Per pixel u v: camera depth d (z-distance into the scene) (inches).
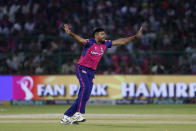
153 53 2407.7
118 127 1165.1
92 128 1131.3
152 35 2731.3
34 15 2960.1
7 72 2488.9
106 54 2400.3
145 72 2423.7
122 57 2443.4
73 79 2421.3
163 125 1238.9
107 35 2716.5
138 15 2933.1
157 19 2901.1
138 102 2405.3
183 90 2395.4
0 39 2481.5
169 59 2413.9
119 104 2404.0
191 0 3046.3
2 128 1147.9
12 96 2444.6
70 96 2426.2
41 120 1466.5
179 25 2864.2
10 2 3031.5
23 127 1179.9
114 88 2412.6
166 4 3016.7
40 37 2459.4
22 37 2490.2
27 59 2465.6
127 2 3029.0
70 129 1106.1
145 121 1406.3
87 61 1179.9
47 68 2450.8
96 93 2412.6
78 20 2903.5
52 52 2482.8
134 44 2508.6
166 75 2393.0
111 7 3004.4
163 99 2396.7
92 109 2117.4
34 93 2442.2
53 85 2432.3
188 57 2402.8
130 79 2406.5
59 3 3046.3
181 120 1450.5
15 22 2915.8
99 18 2918.3
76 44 2461.9
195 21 2901.1
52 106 2343.8
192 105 2310.5
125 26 2849.4
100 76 2418.8
